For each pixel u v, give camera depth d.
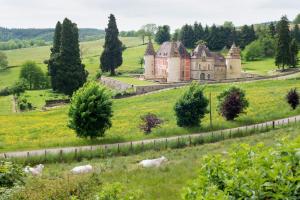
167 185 20.33
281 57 132.75
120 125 62.25
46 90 129.25
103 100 48.44
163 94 94.75
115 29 141.38
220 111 59.19
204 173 7.80
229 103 57.47
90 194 16.72
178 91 96.75
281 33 132.25
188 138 44.69
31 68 140.00
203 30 196.75
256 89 91.00
